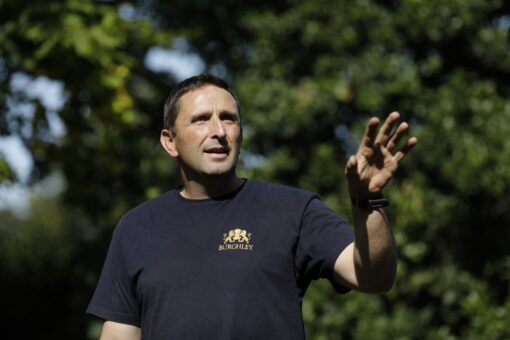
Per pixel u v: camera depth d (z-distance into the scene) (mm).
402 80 12523
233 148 5375
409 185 12461
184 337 5008
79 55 12500
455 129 12484
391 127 4582
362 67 12758
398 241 12359
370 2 12906
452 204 12680
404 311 12422
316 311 12445
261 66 13398
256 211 5254
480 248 13086
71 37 12188
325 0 12977
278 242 5129
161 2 14930
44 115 13180
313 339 12375
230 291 5012
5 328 22141
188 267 5117
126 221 5551
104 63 12344
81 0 12531
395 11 13305
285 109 12828
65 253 22438
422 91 12656
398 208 12438
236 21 14508
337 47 12953
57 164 14820
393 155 4699
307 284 5293
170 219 5371
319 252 5086
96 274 17562
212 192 5387
